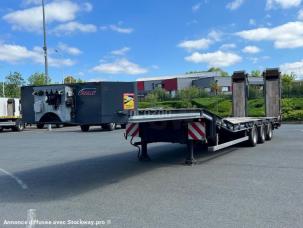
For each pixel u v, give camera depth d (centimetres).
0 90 6241
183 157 1263
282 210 629
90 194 768
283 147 1480
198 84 9500
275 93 1956
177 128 1125
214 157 1247
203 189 787
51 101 967
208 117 1124
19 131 3186
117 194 762
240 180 870
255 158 1205
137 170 1029
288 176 905
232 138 1380
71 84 955
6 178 962
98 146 1673
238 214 610
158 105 4647
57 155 1397
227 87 9106
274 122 1852
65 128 3391
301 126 2762
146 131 1177
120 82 1113
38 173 1022
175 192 766
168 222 576
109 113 974
